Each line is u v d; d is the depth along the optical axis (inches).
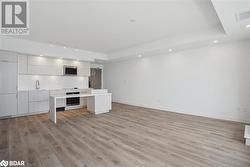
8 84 187.3
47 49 212.7
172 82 229.0
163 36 181.0
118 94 329.7
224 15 103.7
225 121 173.2
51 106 179.2
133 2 102.0
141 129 145.8
